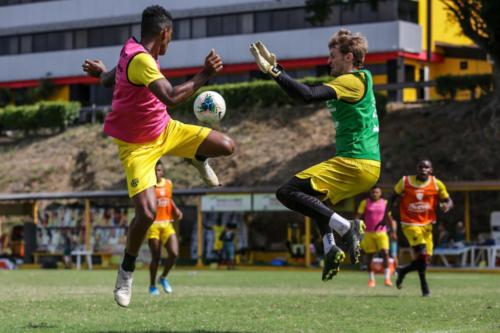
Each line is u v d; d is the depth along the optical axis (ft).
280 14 237.45
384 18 219.61
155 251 72.59
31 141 237.25
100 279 105.29
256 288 83.25
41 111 239.09
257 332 39.22
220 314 48.91
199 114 40.42
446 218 163.94
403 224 71.10
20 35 279.28
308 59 231.09
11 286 86.22
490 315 48.78
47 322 43.98
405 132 186.70
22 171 220.64
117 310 51.93
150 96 39.04
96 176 211.61
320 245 160.35
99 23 264.72
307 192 38.78
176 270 148.66
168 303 58.03
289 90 37.29
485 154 172.86
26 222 178.09
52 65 271.69
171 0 254.68
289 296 67.21
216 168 196.54
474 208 164.45
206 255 164.04
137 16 258.78
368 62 222.89
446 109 190.70
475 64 227.81
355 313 49.75
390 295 69.41
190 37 252.21
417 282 97.09
